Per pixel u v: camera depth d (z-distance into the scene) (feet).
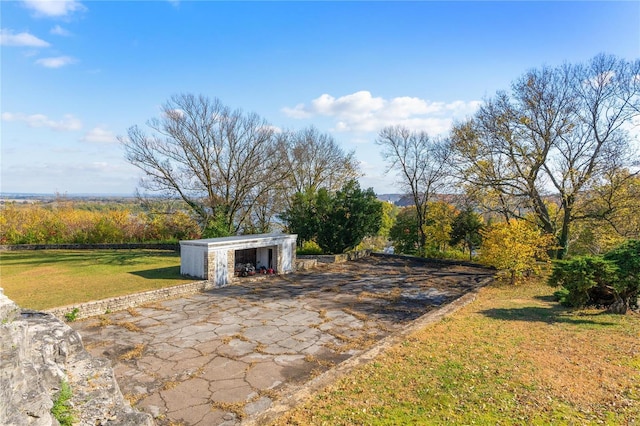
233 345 29.40
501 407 16.89
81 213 106.01
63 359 19.81
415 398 18.26
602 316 31.96
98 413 15.56
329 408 17.61
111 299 38.60
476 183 64.23
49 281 49.60
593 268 32.35
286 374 24.38
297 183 102.89
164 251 85.10
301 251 87.81
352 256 81.25
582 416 15.85
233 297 45.62
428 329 30.12
